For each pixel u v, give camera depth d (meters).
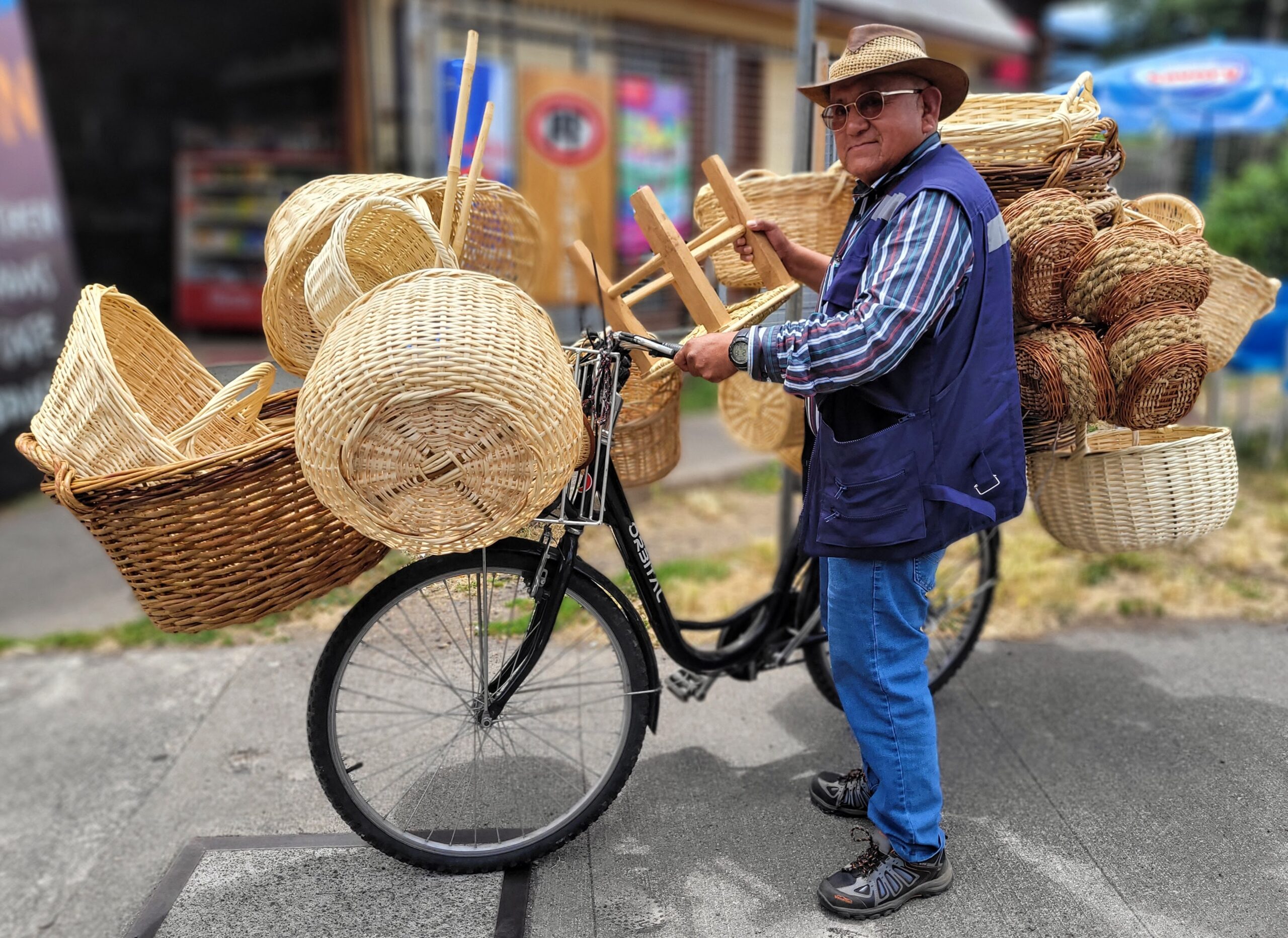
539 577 2.13
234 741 2.94
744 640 2.53
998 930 2.03
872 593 1.96
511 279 2.59
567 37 7.63
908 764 2.03
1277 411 6.46
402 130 7.70
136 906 2.42
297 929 2.06
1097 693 2.95
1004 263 1.87
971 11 11.09
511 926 2.05
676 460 2.61
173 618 1.95
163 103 10.35
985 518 1.86
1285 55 5.82
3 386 5.78
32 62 5.98
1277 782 2.48
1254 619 3.42
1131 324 2.03
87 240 10.41
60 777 2.90
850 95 1.92
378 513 1.75
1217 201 6.37
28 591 4.53
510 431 1.69
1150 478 2.26
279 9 9.36
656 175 8.08
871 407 1.87
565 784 2.53
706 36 8.58
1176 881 2.15
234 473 1.83
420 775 2.55
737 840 2.33
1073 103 2.28
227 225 9.62
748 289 2.79
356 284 1.89
